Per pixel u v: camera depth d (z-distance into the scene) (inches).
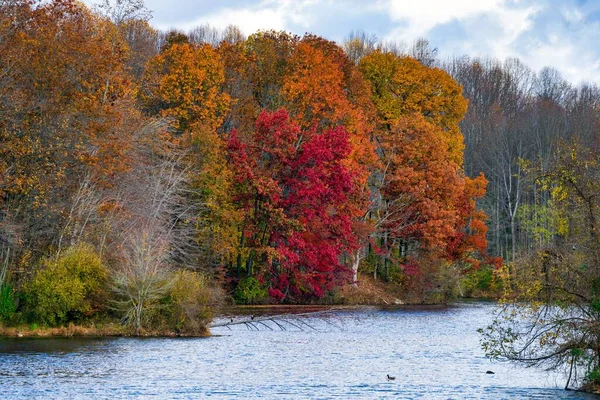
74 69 2086.6
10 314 1940.2
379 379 1430.9
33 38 2026.3
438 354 1753.2
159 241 2185.0
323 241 3093.0
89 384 1322.6
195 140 2856.8
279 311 2728.8
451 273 3437.5
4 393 1239.5
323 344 1902.1
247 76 3467.0
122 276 1953.7
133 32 3417.8
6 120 1953.7
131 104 2513.5
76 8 2245.3
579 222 1273.4
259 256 3083.2
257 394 1283.2
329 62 3508.9
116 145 2128.4
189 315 1995.6
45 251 2085.4
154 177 2470.5
